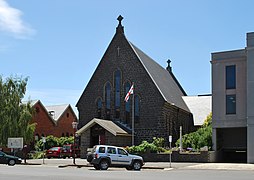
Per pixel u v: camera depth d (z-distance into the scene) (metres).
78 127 51.81
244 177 22.03
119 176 21.48
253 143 37.25
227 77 40.81
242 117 39.66
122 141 46.38
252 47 38.12
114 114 50.34
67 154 53.09
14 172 24.23
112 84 50.97
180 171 27.83
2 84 52.25
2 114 51.03
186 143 43.12
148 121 47.94
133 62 50.00
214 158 39.81
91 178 19.66
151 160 40.44
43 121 72.31
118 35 51.53
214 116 40.97
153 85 48.34
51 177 20.12
